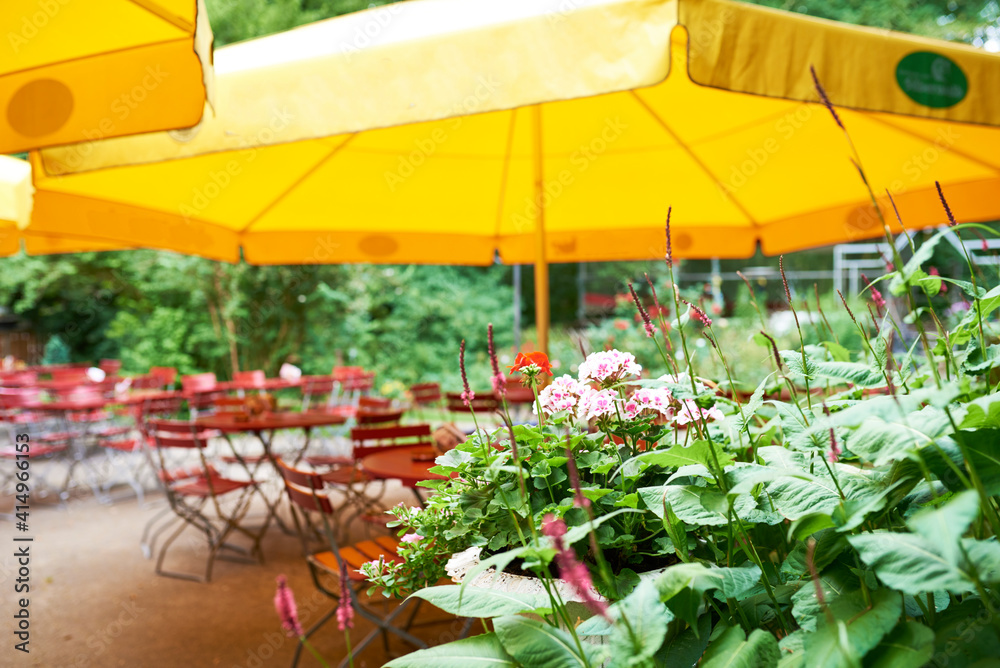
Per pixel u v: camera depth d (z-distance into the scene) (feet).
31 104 5.95
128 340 41.06
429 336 46.42
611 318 40.14
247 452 25.99
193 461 24.82
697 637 3.67
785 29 6.43
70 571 13.89
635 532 4.76
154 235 13.29
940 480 3.54
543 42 6.31
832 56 6.65
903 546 3.02
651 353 25.48
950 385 3.04
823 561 3.71
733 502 3.88
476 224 17.35
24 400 20.57
